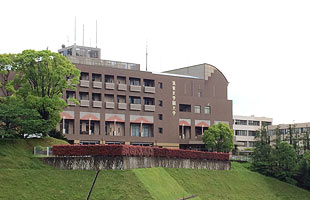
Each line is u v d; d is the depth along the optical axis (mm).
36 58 82875
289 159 108875
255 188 96000
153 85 130250
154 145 127625
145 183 66375
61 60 85125
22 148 74438
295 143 124625
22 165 68688
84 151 69125
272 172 107938
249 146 184875
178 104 133875
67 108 115125
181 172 84125
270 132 175500
